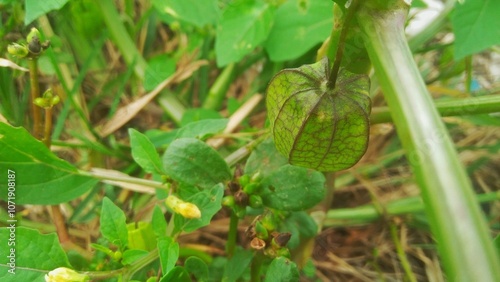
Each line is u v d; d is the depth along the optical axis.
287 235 0.13
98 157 0.21
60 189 0.15
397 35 0.10
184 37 0.24
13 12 0.19
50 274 0.12
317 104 0.11
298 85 0.11
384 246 0.22
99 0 0.21
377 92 0.20
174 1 0.20
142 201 0.20
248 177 0.14
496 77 0.26
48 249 0.13
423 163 0.09
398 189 0.24
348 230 0.22
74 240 0.19
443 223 0.08
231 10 0.19
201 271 0.14
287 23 0.20
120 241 0.13
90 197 0.19
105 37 0.21
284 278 0.12
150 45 0.24
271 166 0.15
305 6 0.20
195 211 0.13
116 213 0.13
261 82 0.23
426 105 0.10
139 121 0.24
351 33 0.12
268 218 0.13
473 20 0.16
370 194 0.23
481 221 0.08
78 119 0.21
